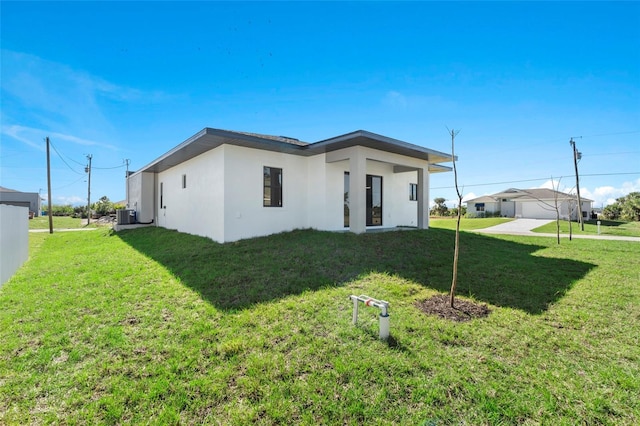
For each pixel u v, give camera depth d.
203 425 2.03
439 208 37.91
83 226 21.22
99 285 5.14
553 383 2.46
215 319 3.68
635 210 26.34
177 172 11.80
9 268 5.87
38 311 4.04
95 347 3.05
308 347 3.00
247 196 8.61
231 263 6.16
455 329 3.42
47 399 2.29
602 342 3.17
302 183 10.00
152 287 4.93
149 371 2.62
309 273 5.53
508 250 8.93
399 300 4.37
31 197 37.00
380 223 11.71
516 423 2.04
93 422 2.05
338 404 2.22
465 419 2.08
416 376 2.55
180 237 9.84
